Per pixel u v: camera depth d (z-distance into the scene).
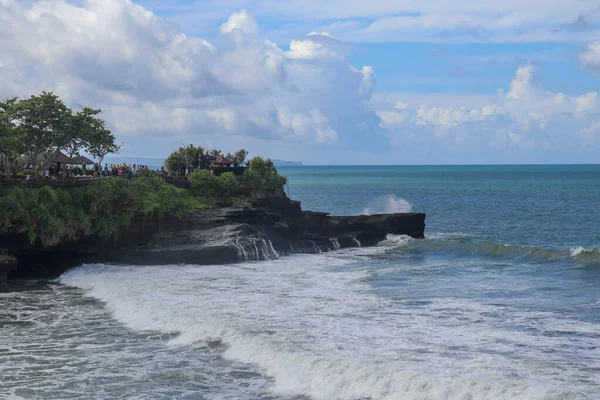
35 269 46.91
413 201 147.25
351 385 20.36
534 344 24.62
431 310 31.23
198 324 28.30
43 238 45.38
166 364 23.72
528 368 21.41
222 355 24.64
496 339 25.42
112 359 24.42
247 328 27.42
